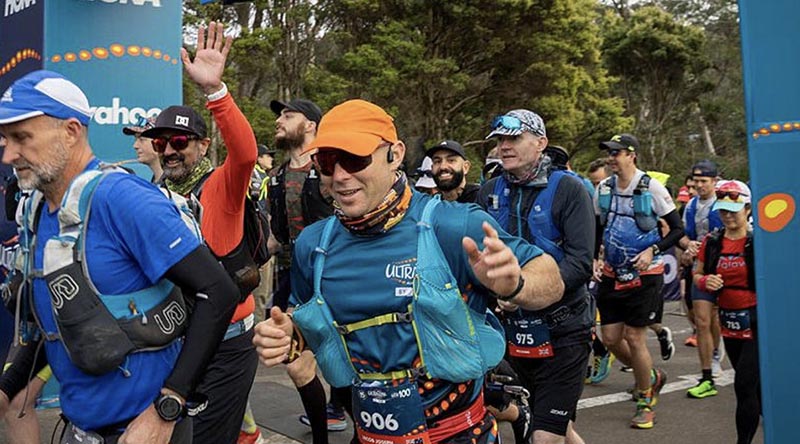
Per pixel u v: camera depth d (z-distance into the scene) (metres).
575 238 3.79
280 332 2.40
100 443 2.35
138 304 2.31
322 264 2.39
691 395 6.55
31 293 2.39
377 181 2.30
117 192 2.28
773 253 3.23
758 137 3.22
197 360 2.30
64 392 2.39
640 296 5.70
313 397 3.11
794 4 3.13
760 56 3.21
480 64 23.27
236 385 3.54
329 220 2.49
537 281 2.25
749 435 4.73
